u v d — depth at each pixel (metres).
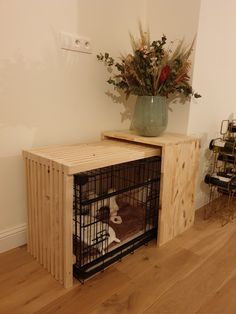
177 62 1.35
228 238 1.44
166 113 1.38
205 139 1.74
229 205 1.89
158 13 1.57
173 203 1.37
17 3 1.10
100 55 1.46
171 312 0.93
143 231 1.36
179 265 1.19
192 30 1.43
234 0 1.63
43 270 1.13
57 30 1.25
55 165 0.97
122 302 0.97
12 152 1.21
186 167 1.40
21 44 1.14
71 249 1.01
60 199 0.98
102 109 1.55
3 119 1.15
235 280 1.10
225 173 1.69
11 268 1.14
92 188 1.36
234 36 1.74
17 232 1.29
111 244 1.22
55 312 0.91
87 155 1.10
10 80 1.14
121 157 1.09
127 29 1.57
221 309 0.95
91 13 1.37
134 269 1.16
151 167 1.44
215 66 1.64
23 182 1.28
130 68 1.33
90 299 0.98
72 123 1.42
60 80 1.32
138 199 1.55
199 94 1.53
